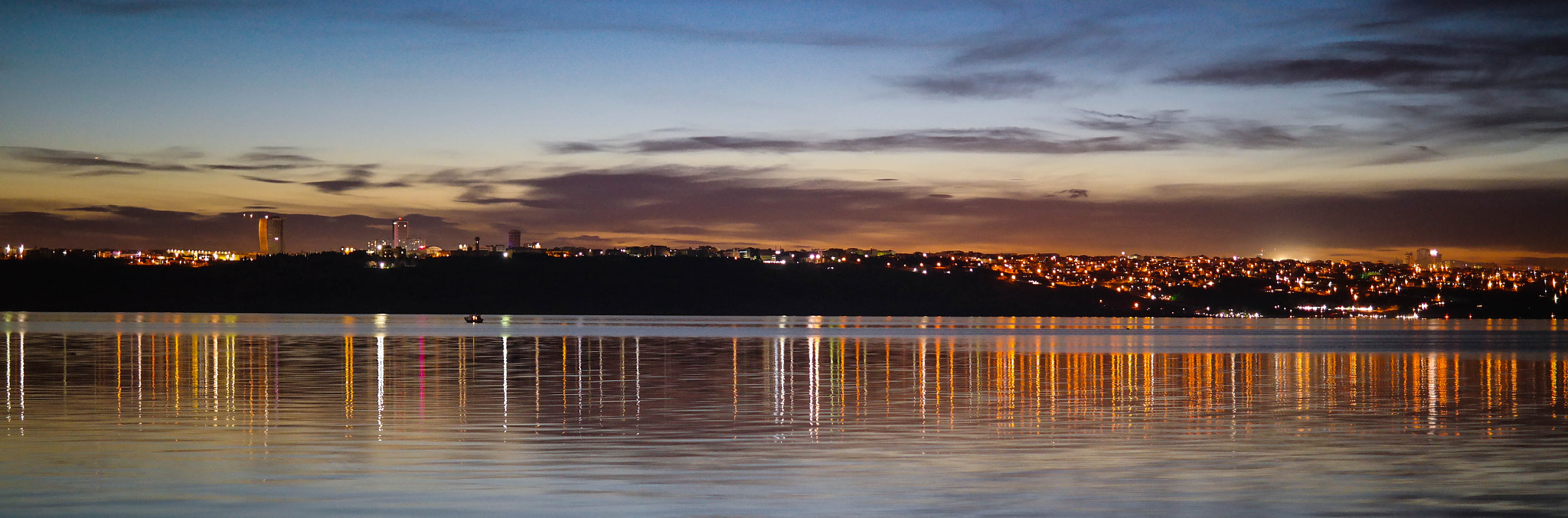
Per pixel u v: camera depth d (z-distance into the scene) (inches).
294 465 673.0
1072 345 2701.8
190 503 567.8
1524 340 3398.1
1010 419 924.6
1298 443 784.3
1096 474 656.4
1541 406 1045.2
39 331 3304.6
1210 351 2384.4
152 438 777.6
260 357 1834.4
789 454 727.7
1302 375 1510.8
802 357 1946.4
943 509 564.1
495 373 1451.8
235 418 904.3
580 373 1461.6
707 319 7564.0
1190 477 649.6
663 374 1456.7
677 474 652.1
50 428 826.8
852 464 690.2
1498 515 553.0
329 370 1485.0
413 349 2196.1
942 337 3329.2
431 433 817.5
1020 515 552.4
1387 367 1756.9
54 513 544.4
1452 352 2417.6
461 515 546.9
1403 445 776.3
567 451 732.7
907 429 853.8
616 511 556.7
